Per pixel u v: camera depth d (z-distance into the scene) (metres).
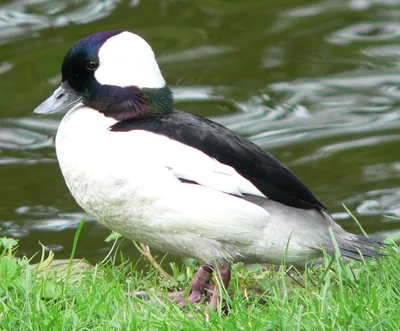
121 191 8.22
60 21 20.12
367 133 16.23
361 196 14.08
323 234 8.50
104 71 8.72
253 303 7.71
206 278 8.82
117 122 8.70
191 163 8.12
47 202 14.09
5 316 7.30
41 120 16.81
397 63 18.77
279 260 8.61
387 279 8.31
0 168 15.20
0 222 13.42
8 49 18.98
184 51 19.27
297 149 15.73
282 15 20.95
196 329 7.15
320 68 18.66
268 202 8.32
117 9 20.95
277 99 17.50
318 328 7.03
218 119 16.77
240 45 19.55
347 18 20.70
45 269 9.06
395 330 7.01
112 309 7.61
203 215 8.12
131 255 12.02
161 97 8.81
